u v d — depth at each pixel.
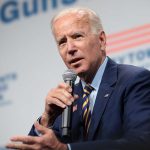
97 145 2.05
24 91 4.89
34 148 2.02
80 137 2.62
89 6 4.70
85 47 2.65
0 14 5.22
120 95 2.50
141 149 2.08
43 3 4.96
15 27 5.10
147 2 4.39
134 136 2.15
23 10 5.08
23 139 2.01
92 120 2.54
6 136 4.89
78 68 2.66
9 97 4.95
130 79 2.52
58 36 2.69
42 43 4.89
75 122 2.67
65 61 2.70
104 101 2.54
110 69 2.71
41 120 2.54
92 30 2.71
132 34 4.39
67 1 4.82
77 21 2.68
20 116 4.86
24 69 4.95
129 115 2.33
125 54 4.38
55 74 4.75
